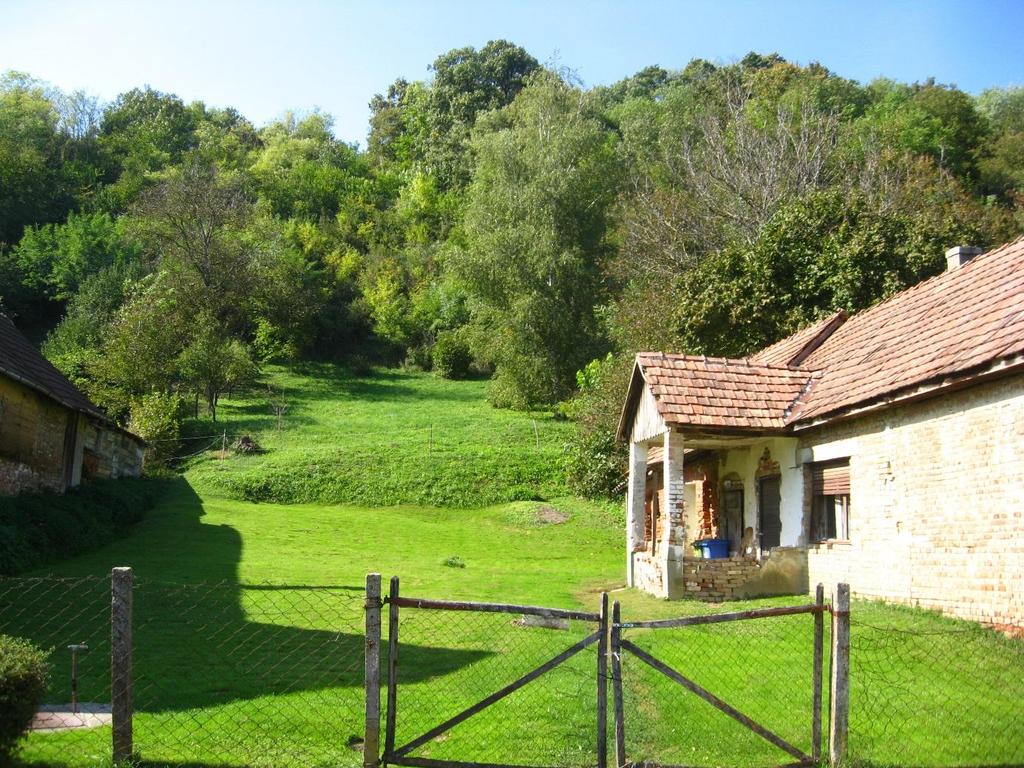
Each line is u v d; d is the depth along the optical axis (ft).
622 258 158.40
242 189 270.67
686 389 55.47
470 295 187.42
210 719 26.02
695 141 188.85
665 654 35.63
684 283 101.35
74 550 67.15
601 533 103.14
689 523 77.61
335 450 133.18
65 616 42.86
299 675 31.91
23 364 71.05
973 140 195.31
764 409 55.21
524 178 180.34
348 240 285.64
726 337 94.99
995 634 36.29
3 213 250.37
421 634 40.09
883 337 54.39
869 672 31.30
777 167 136.36
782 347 70.49
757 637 37.91
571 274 172.65
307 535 89.20
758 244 98.53
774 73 218.59
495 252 171.22
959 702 28.55
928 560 41.83
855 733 25.63
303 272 231.09
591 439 118.93
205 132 354.95
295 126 391.65
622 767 22.30
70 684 30.19
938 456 41.55
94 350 169.99
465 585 63.46
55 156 301.43
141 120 347.97
